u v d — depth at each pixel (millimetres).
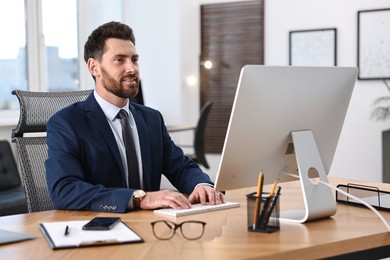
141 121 2158
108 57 1991
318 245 1384
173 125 5938
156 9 6129
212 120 6238
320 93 1706
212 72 6207
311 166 1678
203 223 1461
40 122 2305
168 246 1366
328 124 1795
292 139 1688
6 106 5055
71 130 1970
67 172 1880
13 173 4559
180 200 1775
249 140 1611
